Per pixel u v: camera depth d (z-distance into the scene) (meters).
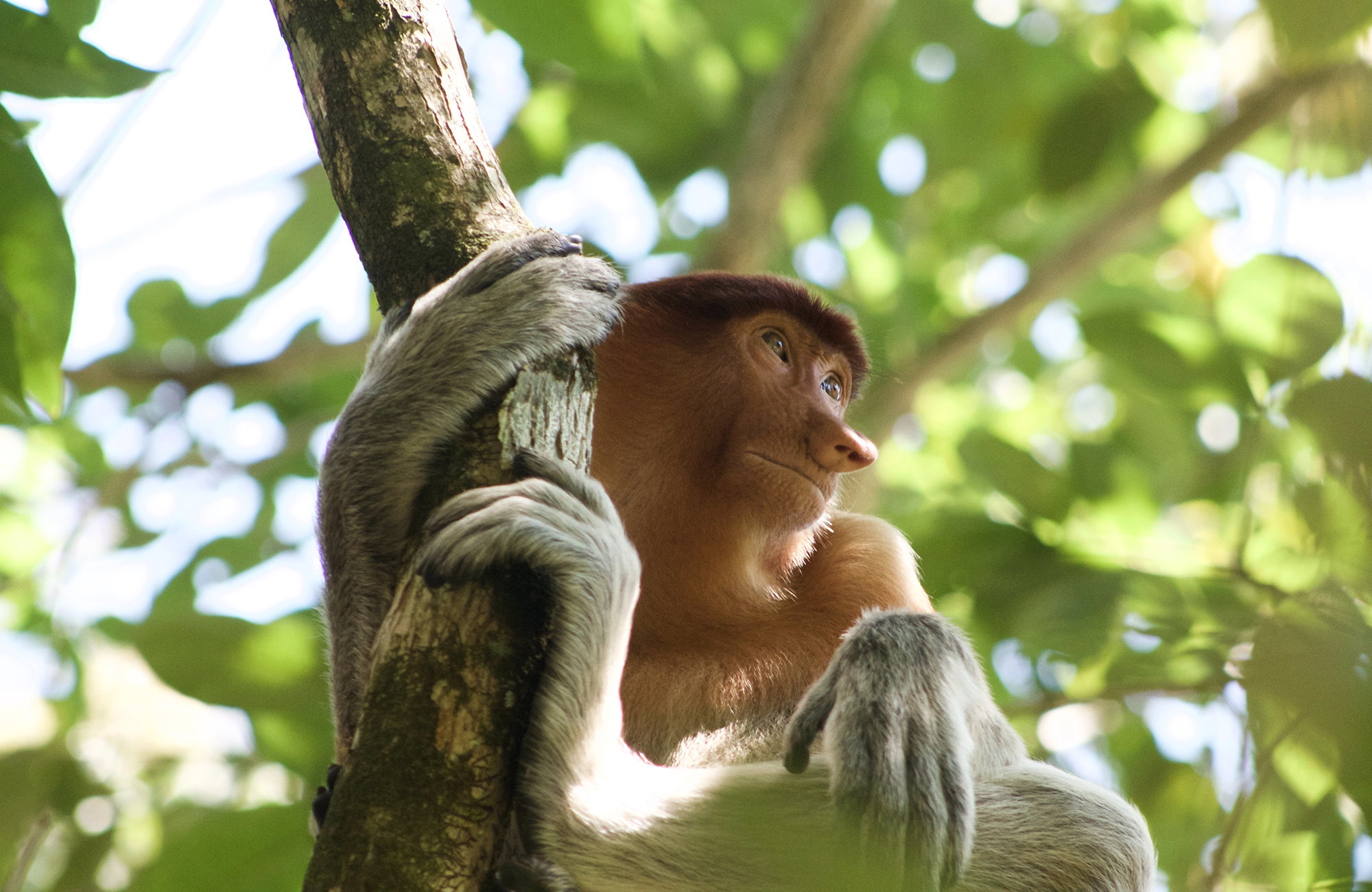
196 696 8.95
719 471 7.89
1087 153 14.45
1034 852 6.80
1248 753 7.67
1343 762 6.74
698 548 7.76
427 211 6.23
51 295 7.66
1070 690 9.37
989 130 15.94
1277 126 16.17
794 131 14.92
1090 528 9.80
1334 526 7.31
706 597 7.70
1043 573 9.21
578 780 5.85
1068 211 17.12
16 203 7.46
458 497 5.60
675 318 8.23
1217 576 8.91
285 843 8.17
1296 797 7.96
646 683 7.39
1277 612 7.00
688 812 6.20
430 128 6.29
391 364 6.34
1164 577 8.95
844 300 16.27
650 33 14.55
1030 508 9.65
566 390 6.11
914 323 16.42
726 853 6.09
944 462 14.73
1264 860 8.17
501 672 5.38
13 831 10.55
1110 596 8.82
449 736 5.20
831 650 7.70
